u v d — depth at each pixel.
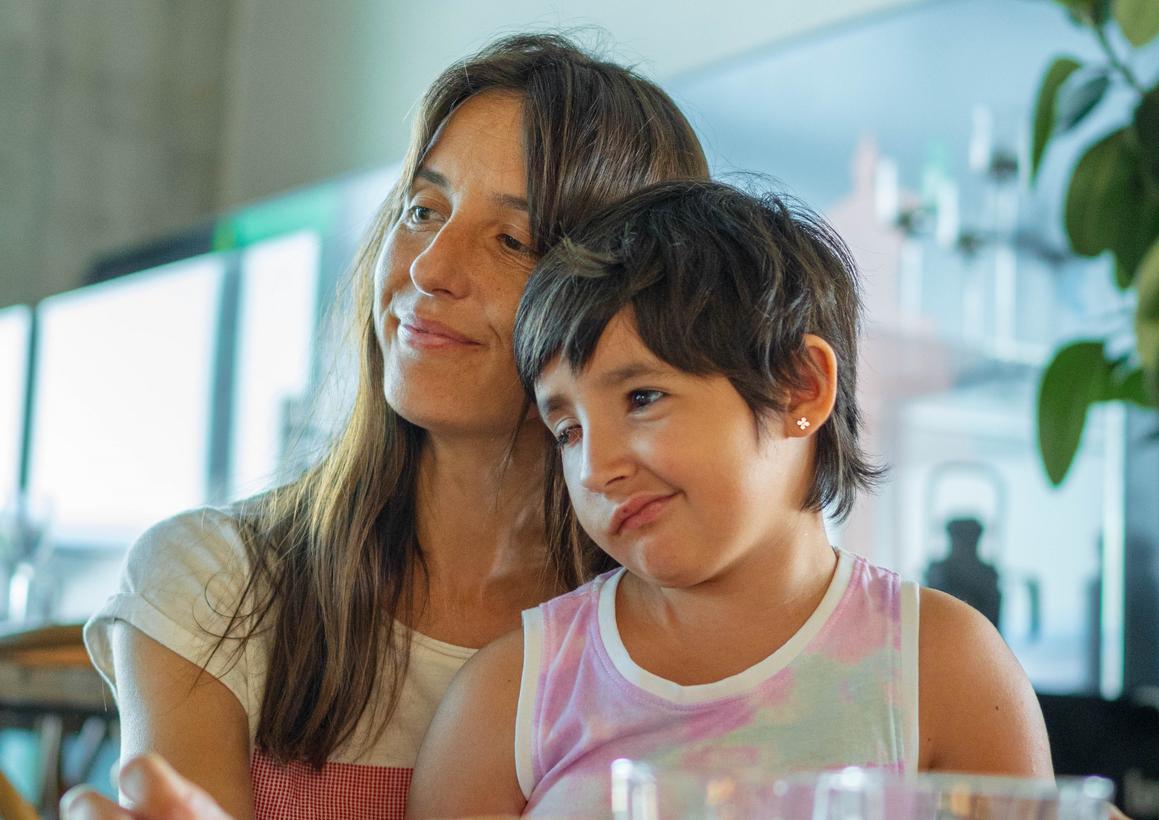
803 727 0.73
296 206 4.02
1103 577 2.24
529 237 0.89
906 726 0.74
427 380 0.87
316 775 0.88
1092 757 1.85
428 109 0.93
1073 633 2.26
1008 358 2.28
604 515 0.71
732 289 0.71
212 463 3.94
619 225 0.78
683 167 0.97
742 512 0.71
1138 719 1.87
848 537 2.35
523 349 0.76
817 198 2.54
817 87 2.54
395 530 0.92
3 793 0.59
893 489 2.36
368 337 0.96
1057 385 1.56
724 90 2.72
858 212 2.47
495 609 0.94
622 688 0.76
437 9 3.65
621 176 0.91
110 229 4.35
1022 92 2.29
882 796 0.42
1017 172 2.29
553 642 0.80
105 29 4.40
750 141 2.68
